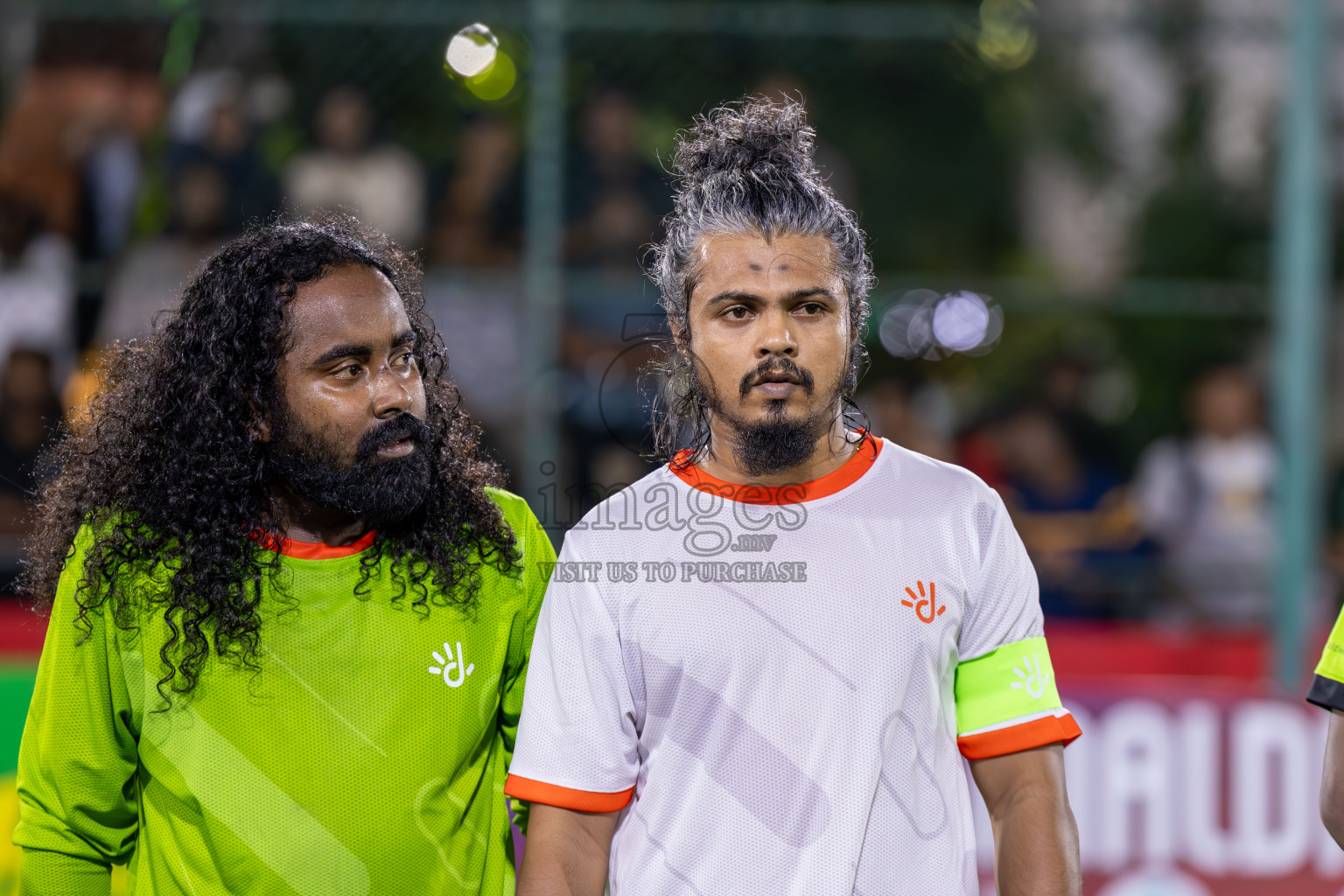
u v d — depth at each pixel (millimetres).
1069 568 7031
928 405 7727
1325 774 2939
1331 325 8539
